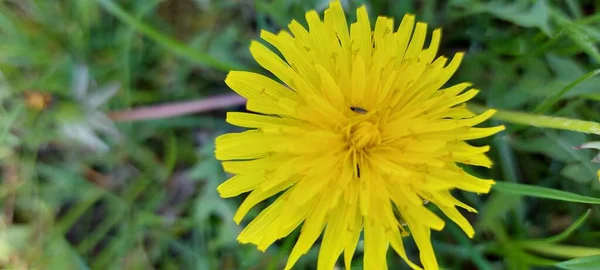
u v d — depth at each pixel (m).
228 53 0.12
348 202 0.09
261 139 0.09
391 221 0.08
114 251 0.12
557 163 0.11
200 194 0.12
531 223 0.12
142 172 0.13
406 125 0.09
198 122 0.12
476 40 0.12
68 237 0.13
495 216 0.11
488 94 0.11
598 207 0.11
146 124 0.12
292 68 0.09
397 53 0.09
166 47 0.12
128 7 0.12
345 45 0.09
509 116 0.10
